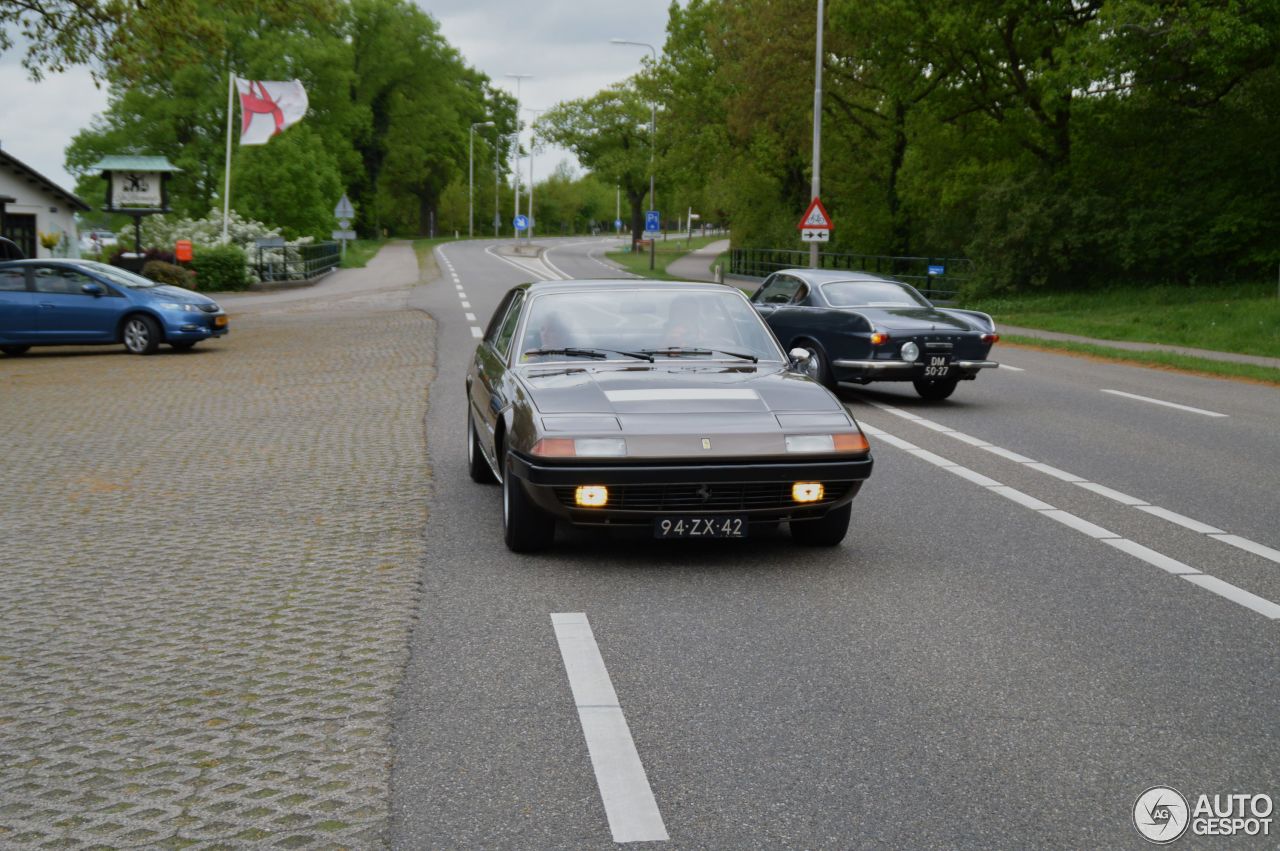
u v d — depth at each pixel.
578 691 4.45
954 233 40.00
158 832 3.32
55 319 19.61
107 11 24.78
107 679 4.59
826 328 13.55
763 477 6.07
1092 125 33.88
